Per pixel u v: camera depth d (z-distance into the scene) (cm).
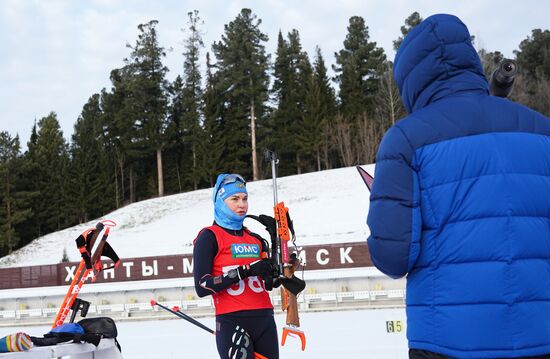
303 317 1337
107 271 2097
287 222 370
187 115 6656
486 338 203
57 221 6569
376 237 216
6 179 5878
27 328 1527
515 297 204
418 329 218
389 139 227
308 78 7012
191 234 3669
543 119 232
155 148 6494
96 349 469
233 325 351
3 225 5697
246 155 7088
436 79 235
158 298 1678
